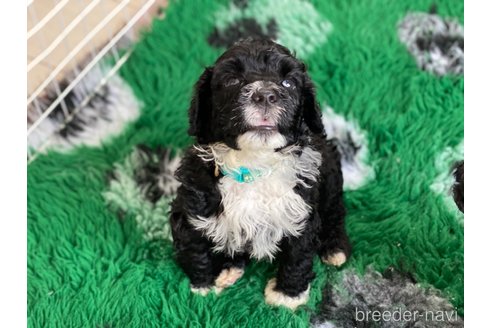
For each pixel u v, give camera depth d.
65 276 0.73
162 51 0.90
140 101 0.88
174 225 0.69
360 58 0.90
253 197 0.65
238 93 0.60
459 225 0.76
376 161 0.83
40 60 0.86
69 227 0.78
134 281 0.72
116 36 0.89
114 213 0.79
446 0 0.93
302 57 0.90
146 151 0.84
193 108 0.63
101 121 0.87
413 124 0.85
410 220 0.77
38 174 0.82
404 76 0.88
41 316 0.70
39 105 0.86
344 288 0.72
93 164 0.83
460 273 0.72
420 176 0.81
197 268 0.70
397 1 0.94
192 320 0.69
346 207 0.80
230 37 0.91
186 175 0.66
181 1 0.93
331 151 0.74
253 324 0.68
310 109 0.64
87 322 0.69
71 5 0.89
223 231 0.67
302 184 0.65
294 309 0.70
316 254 0.74
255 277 0.73
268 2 0.93
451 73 0.88
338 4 0.93
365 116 0.86
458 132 0.84
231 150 0.63
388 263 0.73
